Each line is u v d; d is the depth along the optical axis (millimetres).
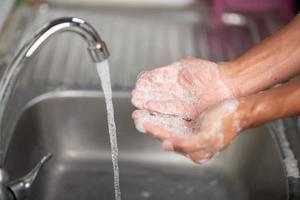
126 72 1280
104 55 963
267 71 1008
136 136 1271
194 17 1503
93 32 942
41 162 1012
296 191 998
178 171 1263
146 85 988
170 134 875
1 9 1384
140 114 914
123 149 1283
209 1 1547
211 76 1020
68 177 1232
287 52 999
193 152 864
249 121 885
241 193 1203
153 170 1263
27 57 910
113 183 1226
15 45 1304
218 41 1413
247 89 1012
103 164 1264
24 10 1456
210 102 997
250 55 1023
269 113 886
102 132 1266
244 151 1229
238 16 1494
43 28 913
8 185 903
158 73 1001
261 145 1181
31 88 1219
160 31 1447
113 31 1430
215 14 1473
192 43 1401
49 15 1453
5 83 912
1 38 1327
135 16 1502
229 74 1021
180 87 992
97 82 1249
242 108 878
